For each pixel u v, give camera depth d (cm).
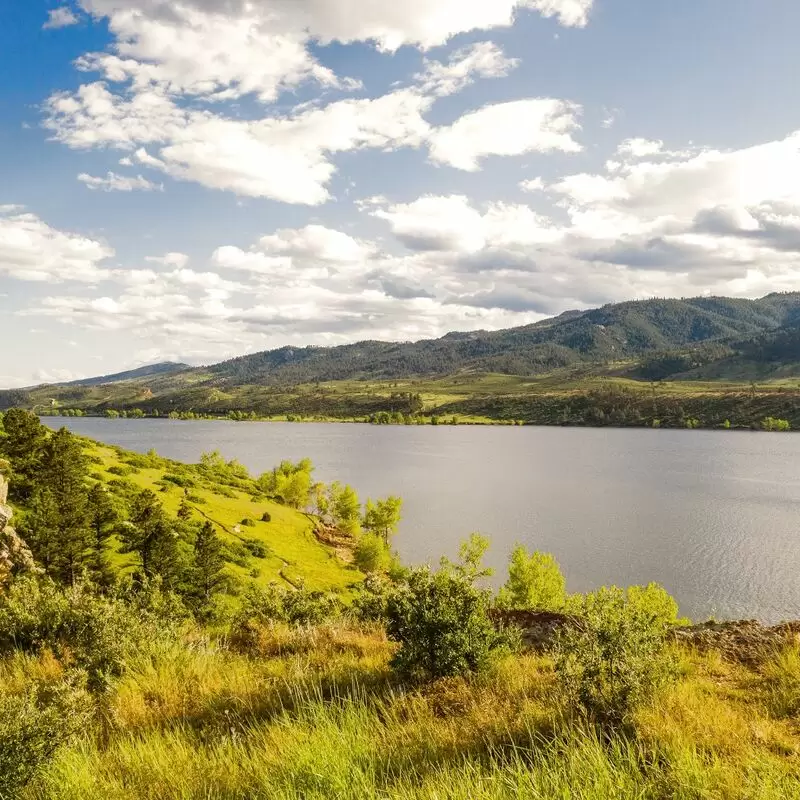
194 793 454
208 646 986
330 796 400
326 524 10069
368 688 710
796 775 404
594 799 362
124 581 1723
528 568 4781
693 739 464
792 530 10219
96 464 7675
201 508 7331
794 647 728
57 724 535
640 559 8650
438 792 382
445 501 12862
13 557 2620
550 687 623
